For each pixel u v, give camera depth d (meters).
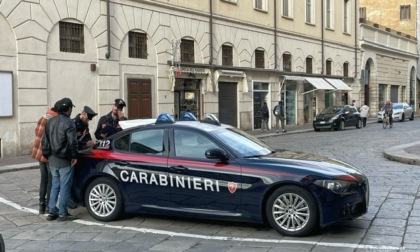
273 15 29.77
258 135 24.72
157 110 21.28
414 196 8.66
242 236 6.36
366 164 13.04
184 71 22.42
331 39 36.84
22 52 16.00
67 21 17.45
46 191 7.84
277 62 30.08
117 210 7.20
